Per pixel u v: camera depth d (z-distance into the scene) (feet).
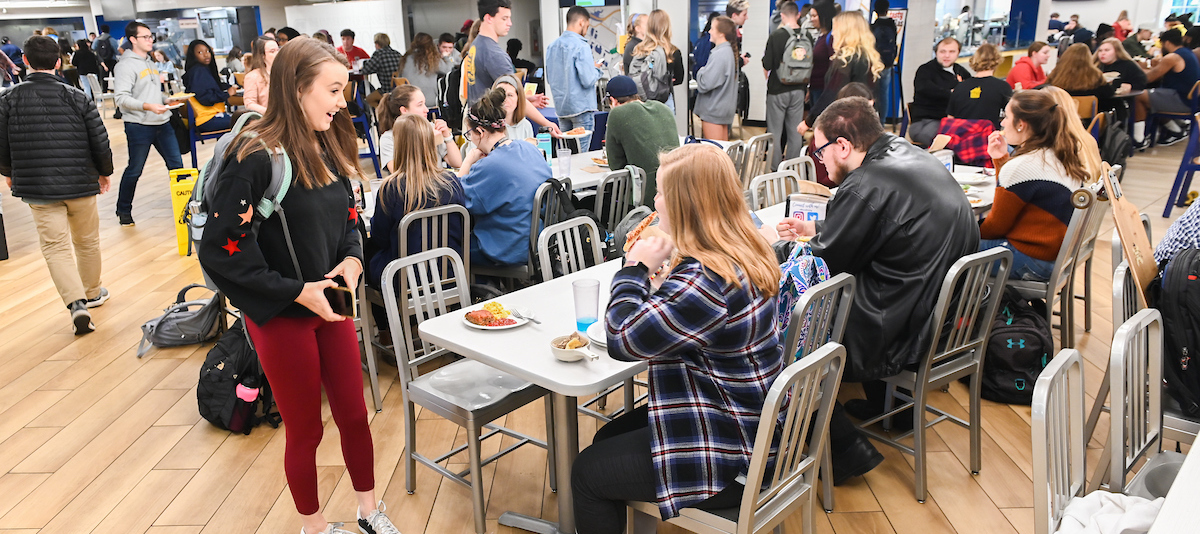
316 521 6.98
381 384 10.98
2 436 9.70
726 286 5.03
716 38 21.54
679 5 23.18
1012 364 9.73
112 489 8.52
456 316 7.38
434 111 26.37
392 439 9.49
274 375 6.35
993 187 12.04
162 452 9.29
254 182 5.69
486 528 7.63
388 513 7.95
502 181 10.92
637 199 12.87
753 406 5.33
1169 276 6.23
